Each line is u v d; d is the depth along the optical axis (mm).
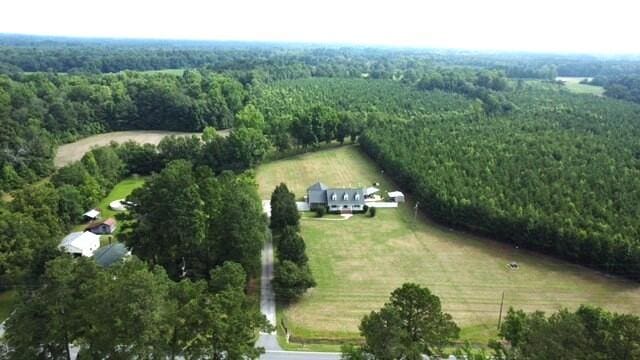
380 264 83312
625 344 36438
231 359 43969
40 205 84875
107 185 114125
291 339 62406
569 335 37938
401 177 120812
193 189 67812
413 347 41094
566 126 162250
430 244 91312
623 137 146000
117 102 179125
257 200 88562
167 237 67875
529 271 81562
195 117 174375
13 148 125188
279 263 77812
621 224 86688
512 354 43156
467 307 70688
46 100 167125
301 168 137375
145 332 40156
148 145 132750
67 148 152125
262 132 146000
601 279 79312
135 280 40812
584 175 108875
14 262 68688
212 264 72062
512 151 130250
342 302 71500
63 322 44375
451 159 124750
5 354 45781
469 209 95125
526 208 91938
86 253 81188
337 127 158000
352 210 106312
